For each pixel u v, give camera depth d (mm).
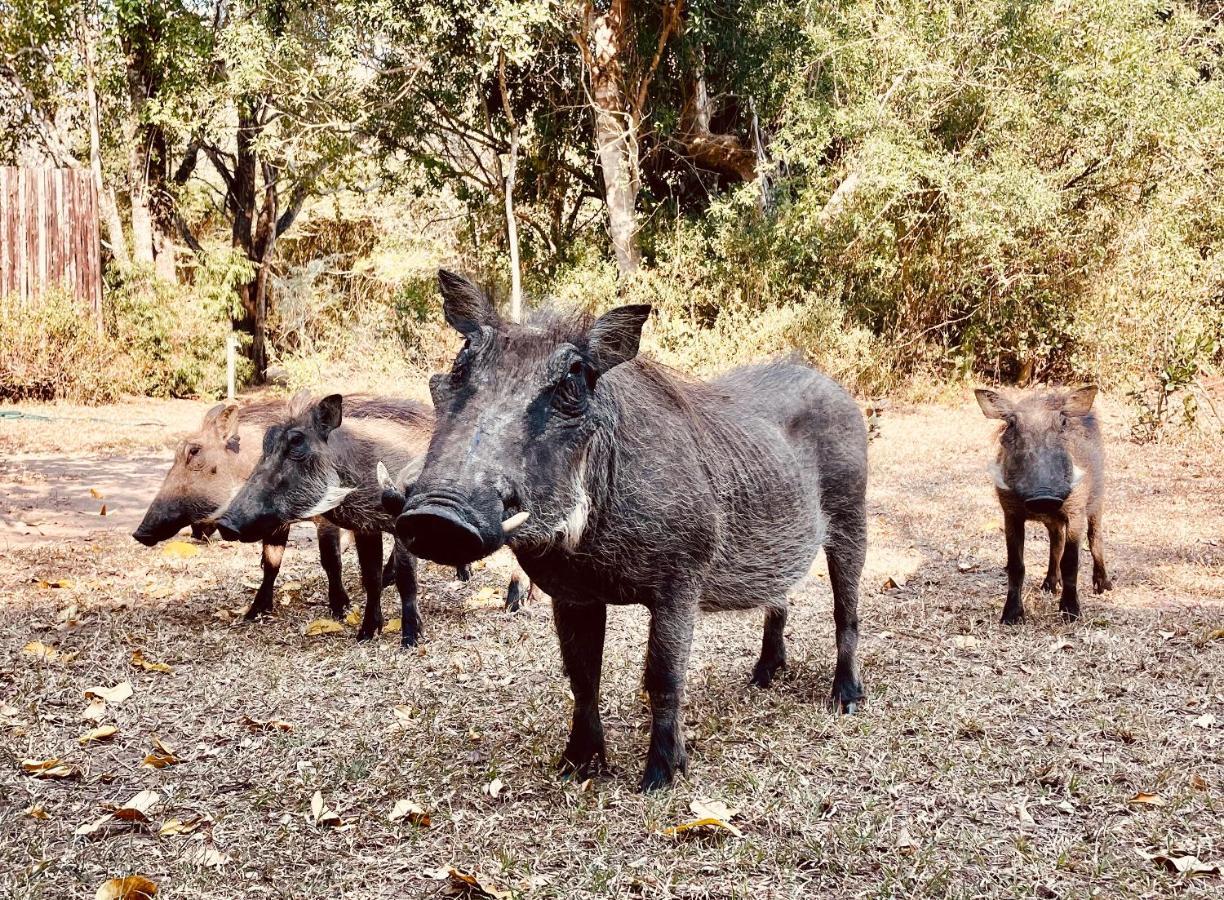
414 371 18281
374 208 26562
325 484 5340
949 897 2945
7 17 19859
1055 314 16609
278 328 26781
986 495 9391
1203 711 4418
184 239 24172
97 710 4379
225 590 6539
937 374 16906
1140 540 7688
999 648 5328
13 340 16234
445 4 17016
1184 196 15898
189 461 5906
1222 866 3098
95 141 19688
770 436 4172
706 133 18781
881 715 4379
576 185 20016
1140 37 15867
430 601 6406
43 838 3293
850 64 16609
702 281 17578
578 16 17547
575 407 3137
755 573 4047
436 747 4062
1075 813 3502
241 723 4316
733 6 17328
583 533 3373
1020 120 15742
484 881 2980
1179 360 12156
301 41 18547
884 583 6621
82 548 7488
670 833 3305
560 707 4484
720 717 4402
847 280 17438
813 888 3035
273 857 3205
